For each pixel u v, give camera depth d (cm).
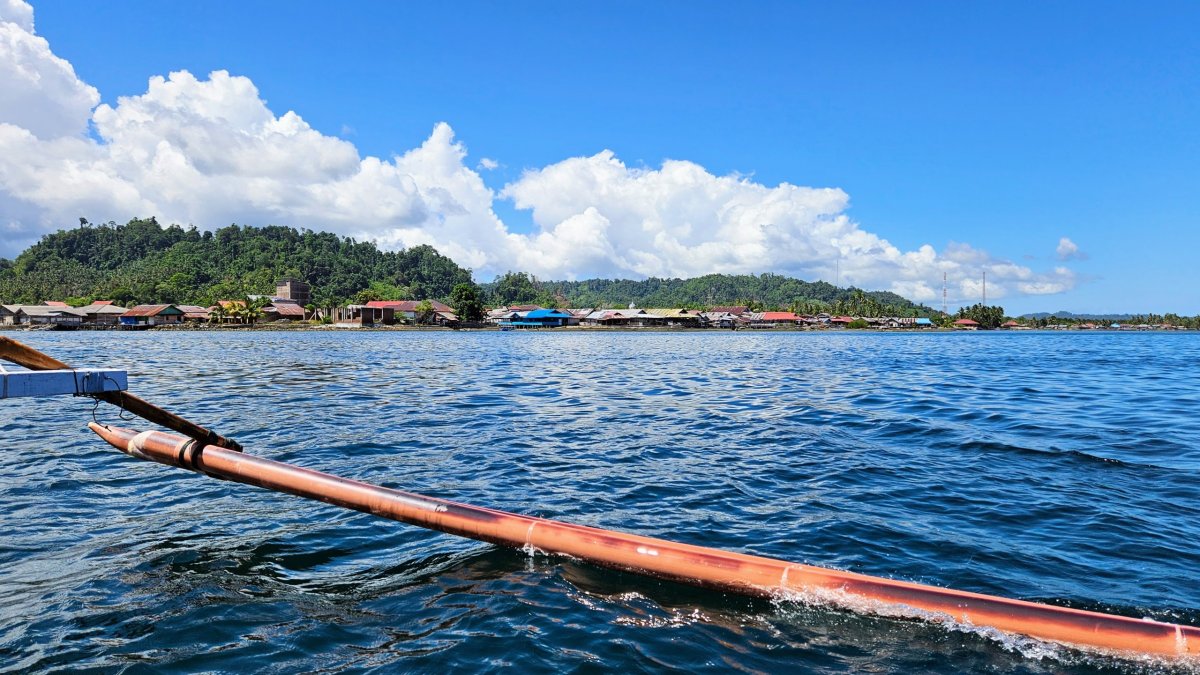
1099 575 635
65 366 650
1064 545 717
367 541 735
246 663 482
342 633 528
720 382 2773
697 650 502
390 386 2505
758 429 1508
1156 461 1132
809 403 1995
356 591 607
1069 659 487
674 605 575
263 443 1309
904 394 2241
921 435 1405
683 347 7081
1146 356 5259
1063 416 1672
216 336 9900
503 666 478
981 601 537
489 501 911
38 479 988
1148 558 677
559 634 524
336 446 1282
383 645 509
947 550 706
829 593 563
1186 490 941
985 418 1642
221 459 756
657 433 1460
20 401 1867
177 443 777
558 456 1208
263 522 797
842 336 12862
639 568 625
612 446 1306
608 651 499
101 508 851
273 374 3041
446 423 1587
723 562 598
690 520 823
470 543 724
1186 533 752
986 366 3894
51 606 571
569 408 1895
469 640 516
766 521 817
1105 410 1795
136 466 1075
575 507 882
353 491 703
